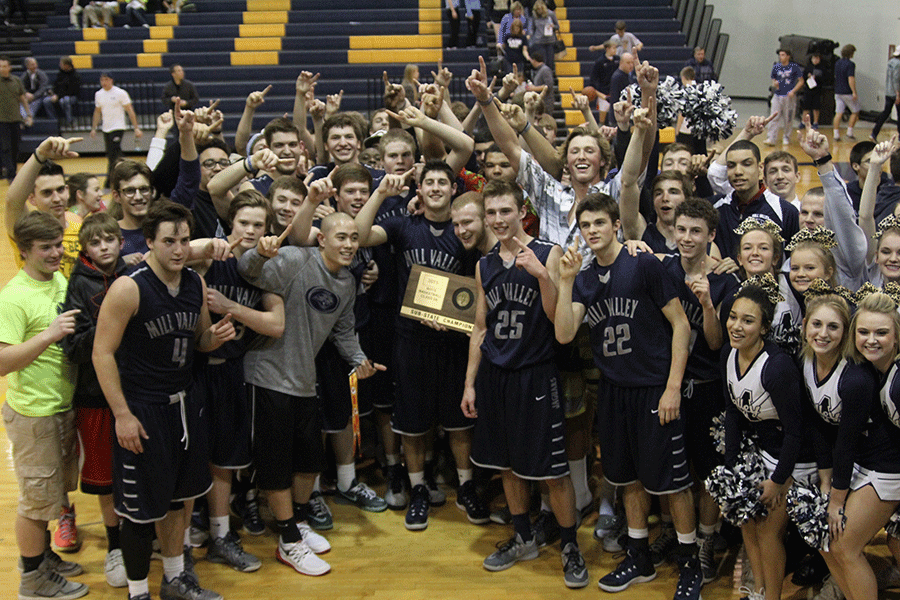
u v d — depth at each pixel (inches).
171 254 127.3
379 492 180.5
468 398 155.4
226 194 165.9
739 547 157.8
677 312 139.7
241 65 609.6
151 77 597.0
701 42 621.9
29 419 137.2
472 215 154.4
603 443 146.9
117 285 126.4
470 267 167.8
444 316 158.7
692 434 149.0
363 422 195.0
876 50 661.3
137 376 130.5
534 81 527.2
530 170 167.9
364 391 174.1
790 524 144.1
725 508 130.5
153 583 148.6
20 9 675.4
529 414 147.1
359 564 154.7
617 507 165.5
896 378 119.9
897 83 541.3
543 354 147.0
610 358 143.4
